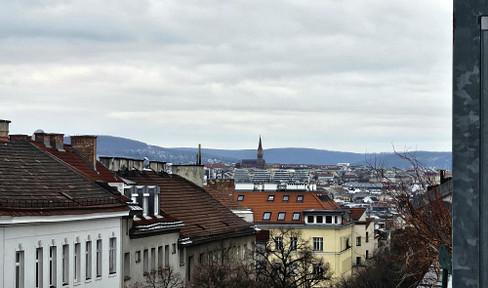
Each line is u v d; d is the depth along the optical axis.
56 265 44.34
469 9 6.62
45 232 43.09
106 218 50.72
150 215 60.66
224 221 77.69
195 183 84.19
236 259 72.31
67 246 45.75
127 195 58.56
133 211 54.53
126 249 54.25
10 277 39.53
